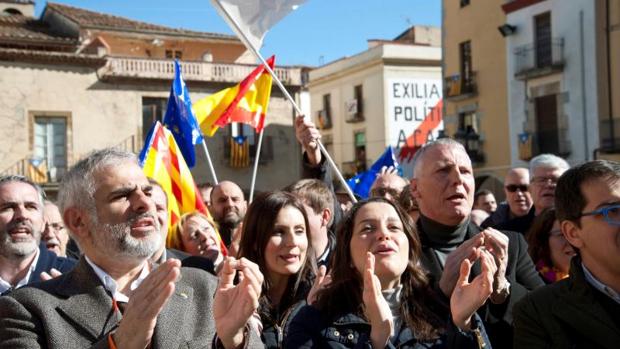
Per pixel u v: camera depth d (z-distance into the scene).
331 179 6.04
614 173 3.05
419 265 3.47
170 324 3.02
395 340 3.20
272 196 4.30
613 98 21.73
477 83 26.77
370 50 35.12
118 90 24.89
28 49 25.44
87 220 2.99
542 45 23.91
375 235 3.28
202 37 30.25
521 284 3.97
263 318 4.02
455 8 27.89
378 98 34.53
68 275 3.06
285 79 27.20
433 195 4.13
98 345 2.61
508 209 6.98
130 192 3.01
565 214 3.17
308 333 3.19
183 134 7.75
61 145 24.11
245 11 5.76
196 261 4.76
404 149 33.31
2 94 23.42
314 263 4.41
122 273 3.09
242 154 26.20
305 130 5.87
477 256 3.26
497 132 25.88
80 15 28.58
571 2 22.83
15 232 4.60
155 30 29.25
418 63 34.78
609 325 2.92
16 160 23.39
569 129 23.11
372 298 2.99
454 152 4.13
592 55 22.22
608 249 2.98
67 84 24.22
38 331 2.82
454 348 3.08
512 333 3.57
